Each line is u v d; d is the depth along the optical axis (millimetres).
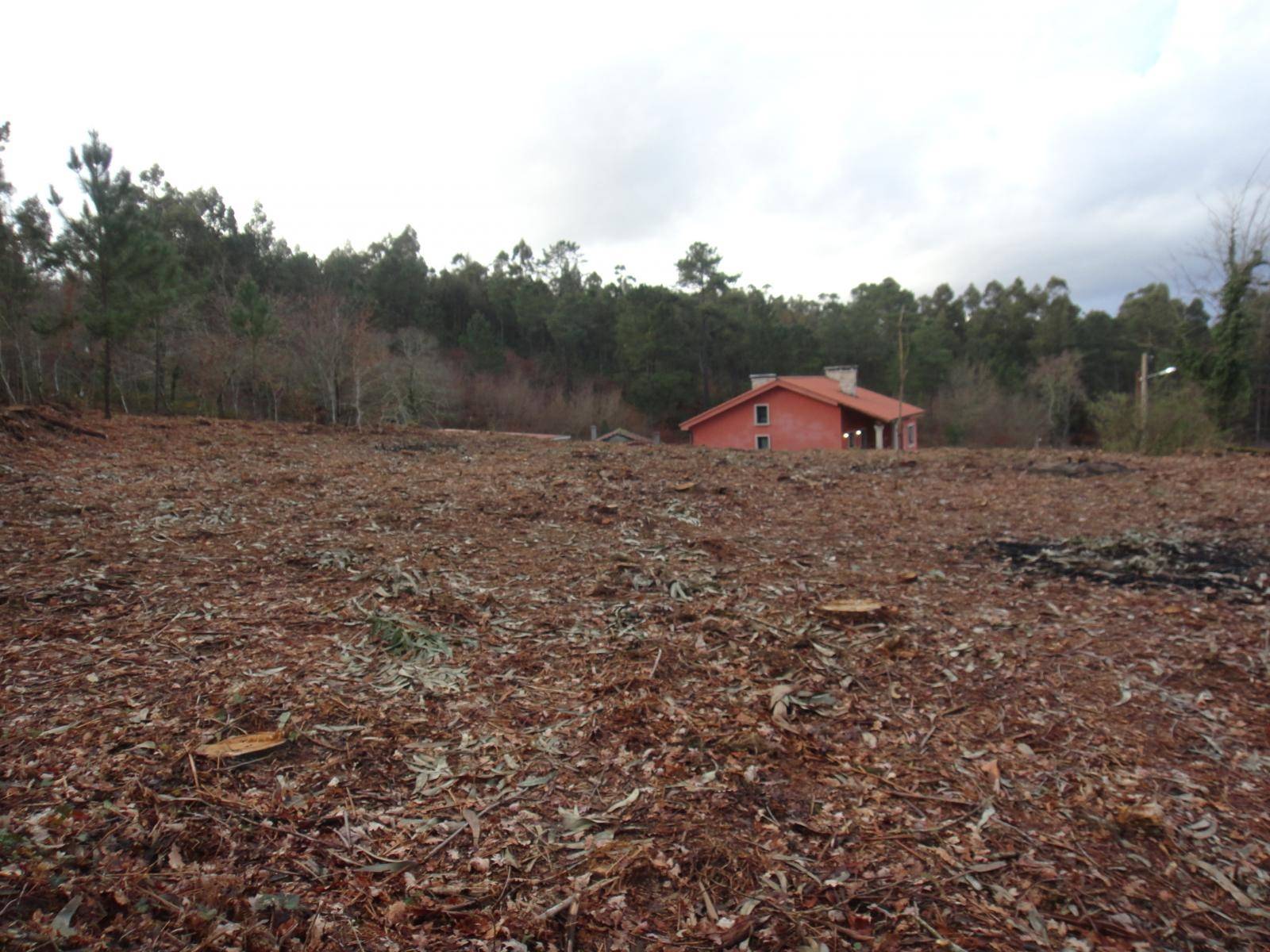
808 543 6051
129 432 10422
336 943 1872
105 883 1983
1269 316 17797
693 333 39594
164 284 12336
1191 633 4113
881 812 2562
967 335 57188
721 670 3635
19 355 12016
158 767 2545
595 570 5094
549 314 44281
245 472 8117
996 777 2797
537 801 2547
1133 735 3107
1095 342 50844
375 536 5703
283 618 3955
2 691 2945
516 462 9734
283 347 19734
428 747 2838
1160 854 2396
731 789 2650
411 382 23109
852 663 3754
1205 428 15586
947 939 1997
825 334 49062
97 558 4676
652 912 2066
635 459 10367
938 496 7953
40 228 11273
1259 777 2822
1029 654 3869
